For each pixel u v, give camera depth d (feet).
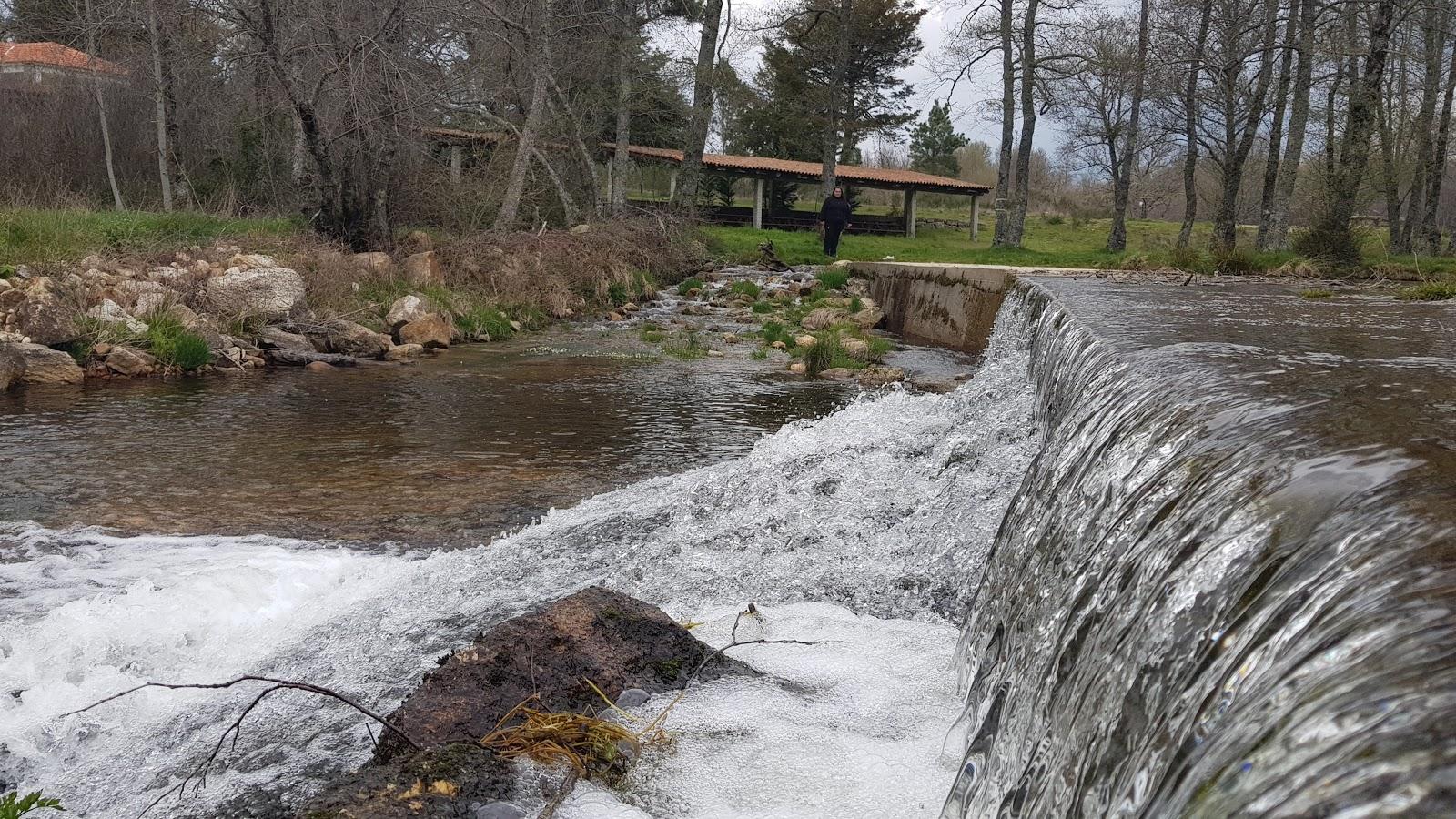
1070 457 12.73
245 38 71.97
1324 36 92.89
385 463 28.45
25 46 95.25
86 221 60.75
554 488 25.81
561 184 99.45
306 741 11.99
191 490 25.18
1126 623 7.56
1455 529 5.12
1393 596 4.60
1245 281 43.57
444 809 9.23
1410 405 9.16
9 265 48.96
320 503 24.12
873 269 82.99
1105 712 7.15
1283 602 5.52
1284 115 119.55
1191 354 14.21
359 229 71.77
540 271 76.48
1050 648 9.30
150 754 12.30
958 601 16.10
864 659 13.65
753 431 33.81
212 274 55.11
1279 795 3.84
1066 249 157.28
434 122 87.10
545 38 89.71
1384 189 103.24
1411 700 3.71
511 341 62.08
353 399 39.63
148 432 32.42
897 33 186.29
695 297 88.38
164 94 83.46
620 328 70.28
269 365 49.57
